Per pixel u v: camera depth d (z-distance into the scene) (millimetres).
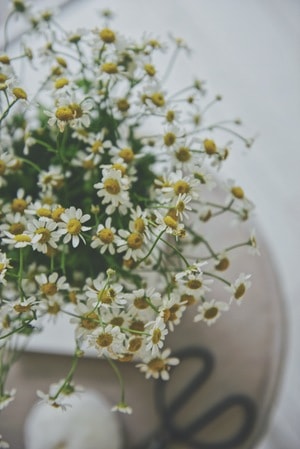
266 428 678
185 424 642
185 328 659
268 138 1256
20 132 527
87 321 435
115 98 489
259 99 1294
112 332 411
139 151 516
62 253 471
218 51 1339
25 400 650
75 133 476
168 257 498
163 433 635
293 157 1240
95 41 487
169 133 470
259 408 644
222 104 1285
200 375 637
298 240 1168
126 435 637
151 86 484
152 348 420
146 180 509
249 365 652
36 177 516
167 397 644
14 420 646
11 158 472
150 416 641
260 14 1377
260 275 670
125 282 486
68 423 581
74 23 1058
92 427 584
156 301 428
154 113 481
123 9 1326
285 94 1300
